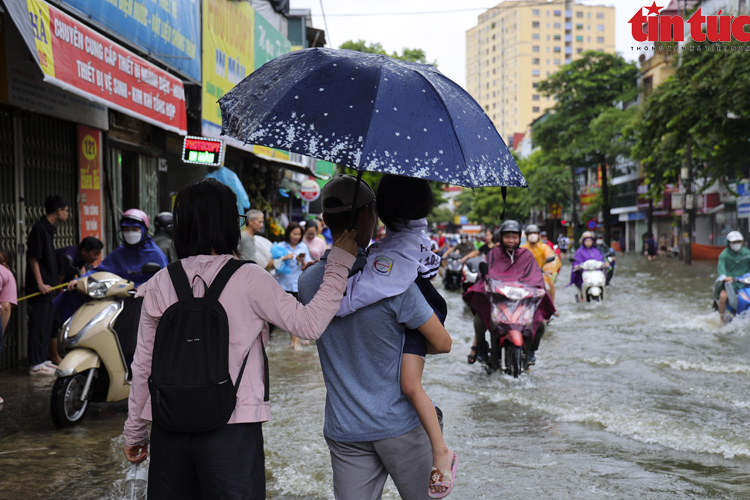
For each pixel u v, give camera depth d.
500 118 161.38
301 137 2.21
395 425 2.45
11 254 7.47
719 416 5.66
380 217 2.59
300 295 2.60
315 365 8.11
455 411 5.95
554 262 12.48
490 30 162.75
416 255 2.51
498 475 4.32
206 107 11.66
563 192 59.97
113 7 8.18
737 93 18.45
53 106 7.98
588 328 11.09
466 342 10.05
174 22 10.21
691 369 7.69
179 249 2.50
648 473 4.34
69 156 8.60
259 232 10.01
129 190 10.52
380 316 2.43
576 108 53.62
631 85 52.06
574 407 5.97
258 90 2.43
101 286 5.52
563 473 4.35
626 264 34.22
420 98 2.33
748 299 10.49
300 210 25.94
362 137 2.18
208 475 2.30
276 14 17.39
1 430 5.30
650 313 13.08
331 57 2.38
